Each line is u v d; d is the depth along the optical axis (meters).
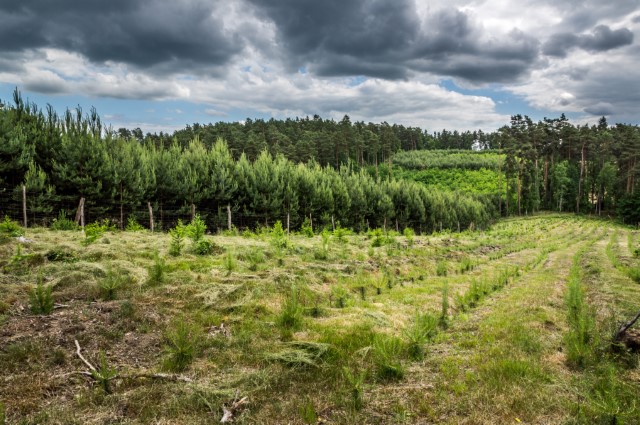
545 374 4.90
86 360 4.72
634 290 9.81
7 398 3.84
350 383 4.58
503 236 36.25
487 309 8.59
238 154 68.00
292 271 10.22
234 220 30.95
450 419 3.90
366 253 15.27
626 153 69.38
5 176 21.00
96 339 5.28
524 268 16.03
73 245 10.14
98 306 6.32
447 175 104.31
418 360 5.50
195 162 30.45
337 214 39.50
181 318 6.27
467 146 171.38
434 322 6.73
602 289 10.09
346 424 3.81
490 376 4.82
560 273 14.52
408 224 49.34
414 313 7.92
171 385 4.30
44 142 23.28
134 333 5.67
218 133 92.12
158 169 27.89
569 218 66.12
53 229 15.38
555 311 8.20
